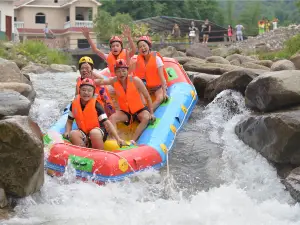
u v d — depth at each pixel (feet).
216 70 39.17
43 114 29.68
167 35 116.47
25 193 17.34
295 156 20.33
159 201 18.63
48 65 61.00
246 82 29.37
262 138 22.29
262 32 110.93
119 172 19.95
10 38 94.68
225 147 24.70
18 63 55.77
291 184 19.03
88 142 22.06
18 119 17.34
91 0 132.57
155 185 20.26
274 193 19.62
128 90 23.73
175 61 32.07
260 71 30.66
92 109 21.62
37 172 17.46
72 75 50.83
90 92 21.63
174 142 25.07
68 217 16.83
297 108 23.25
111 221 16.66
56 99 34.09
